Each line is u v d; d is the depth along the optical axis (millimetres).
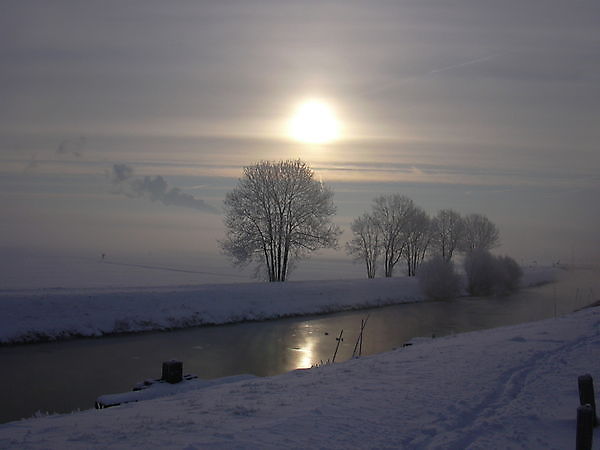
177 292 43688
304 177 61750
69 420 11438
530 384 12875
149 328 37469
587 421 7863
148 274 101062
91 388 23609
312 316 48469
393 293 61781
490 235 110438
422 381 13625
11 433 10211
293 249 62719
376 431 9492
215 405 12055
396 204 89812
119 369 27094
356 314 50594
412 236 91688
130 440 9078
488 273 72562
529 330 23594
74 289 42875
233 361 29719
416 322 46031
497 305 59719
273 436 9203
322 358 30969
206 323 40969
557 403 11117
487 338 21922
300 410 10984
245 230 60594
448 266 67312
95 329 35094
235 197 61156
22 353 29672
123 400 15836
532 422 9945
